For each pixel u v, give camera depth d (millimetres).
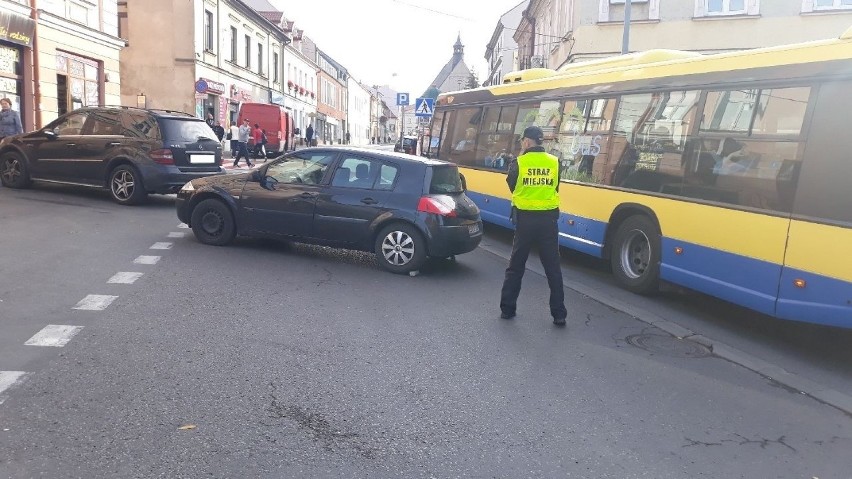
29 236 9438
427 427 4211
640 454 4012
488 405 4609
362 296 7387
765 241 6434
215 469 3553
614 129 8898
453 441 4039
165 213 12359
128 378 4715
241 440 3893
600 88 9297
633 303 7949
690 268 7402
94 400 4328
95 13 22266
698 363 5816
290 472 3564
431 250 8547
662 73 8141
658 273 7938
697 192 7379
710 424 4527
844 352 6496
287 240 9289
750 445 4230
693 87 7574
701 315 7594
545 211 6656
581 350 5965
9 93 18266
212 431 3986
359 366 5211
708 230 7148
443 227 8523
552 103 10477
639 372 5477
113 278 7465
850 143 5750
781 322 7492
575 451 4000
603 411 4633
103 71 23078
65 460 3562
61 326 5742
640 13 21781
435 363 5387
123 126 12984
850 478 3840
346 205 8820
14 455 3588
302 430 4066
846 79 5824
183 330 5820
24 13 18188
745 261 6660
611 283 9070
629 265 8562
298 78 59219
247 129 26234
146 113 12969
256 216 9297
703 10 21219
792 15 20453
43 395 4363
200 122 13539
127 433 3904
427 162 8867
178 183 12828
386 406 4492
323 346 5625
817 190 5977
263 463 3645
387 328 6246
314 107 67812
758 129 6656
